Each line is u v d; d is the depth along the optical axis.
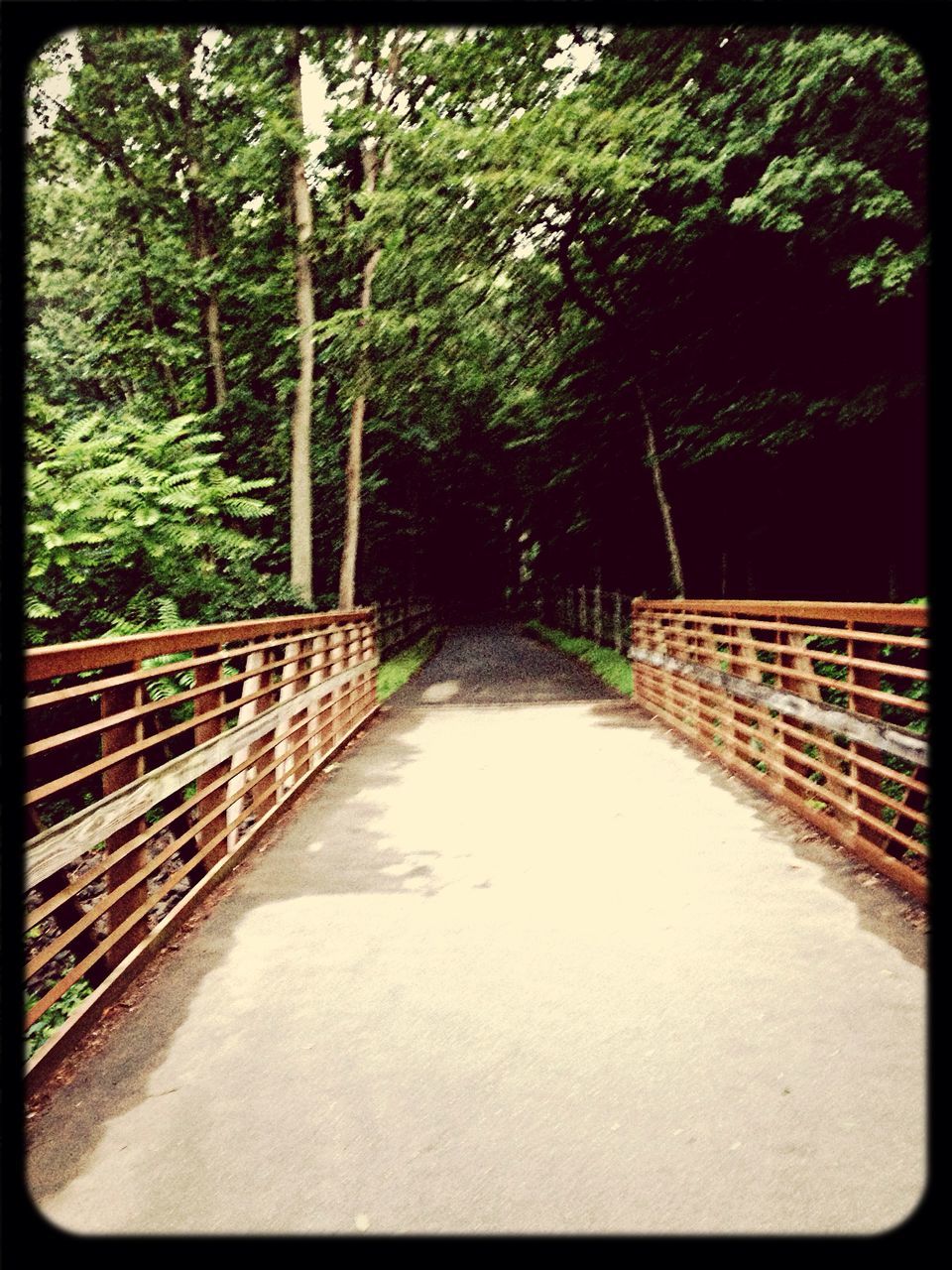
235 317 17.70
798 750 5.99
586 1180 2.36
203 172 15.84
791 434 11.61
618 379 15.55
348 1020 3.27
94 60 15.33
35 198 16.20
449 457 27.38
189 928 4.23
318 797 6.79
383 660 17.80
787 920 4.01
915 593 13.27
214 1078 2.91
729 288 13.20
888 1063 2.86
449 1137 2.56
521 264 15.21
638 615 11.95
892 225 10.22
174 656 8.30
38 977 5.08
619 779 6.98
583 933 3.97
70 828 3.11
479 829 5.66
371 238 13.75
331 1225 2.22
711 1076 2.82
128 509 8.91
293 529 14.46
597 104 12.17
